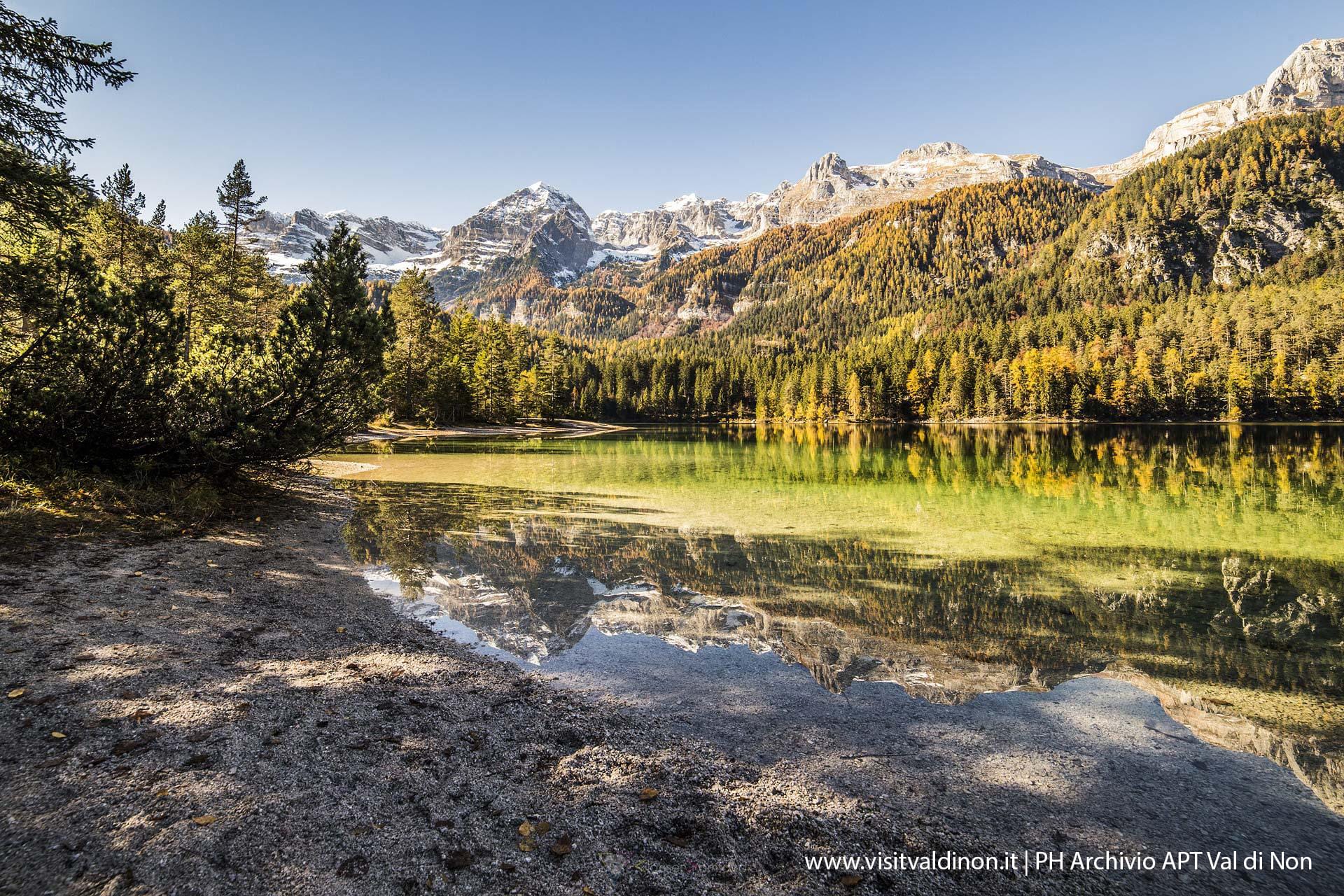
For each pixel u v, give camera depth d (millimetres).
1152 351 96875
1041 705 5484
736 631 7504
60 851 2848
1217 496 20359
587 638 7102
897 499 19938
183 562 8250
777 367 141625
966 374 105875
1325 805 3938
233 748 3916
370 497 18281
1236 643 7227
